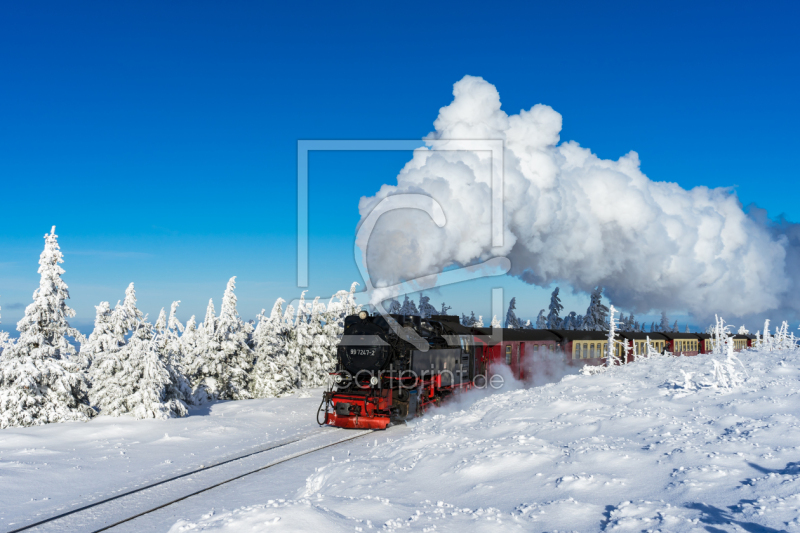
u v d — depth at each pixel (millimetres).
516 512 6867
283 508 6535
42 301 20297
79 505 10320
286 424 19938
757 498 5988
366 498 7980
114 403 20859
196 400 26969
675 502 6449
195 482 11633
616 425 10539
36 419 19188
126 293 22891
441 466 9664
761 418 9492
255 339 33406
